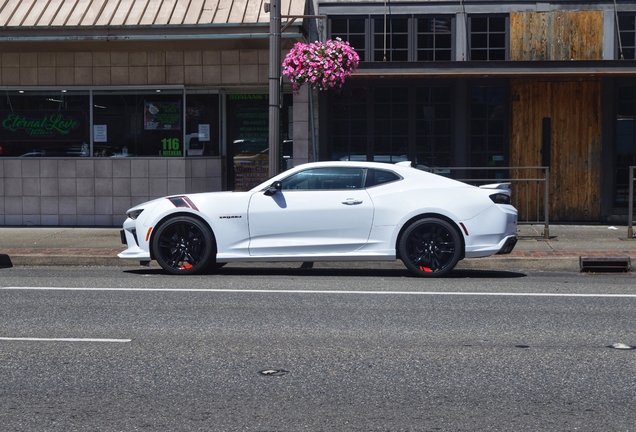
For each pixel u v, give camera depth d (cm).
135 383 562
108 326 750
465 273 1144
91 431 465
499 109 1614
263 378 574
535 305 861
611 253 1215
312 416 491
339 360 623
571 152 1597
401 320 778
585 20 1580
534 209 1550
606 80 1581
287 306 854
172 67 1634
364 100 1638
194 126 1655
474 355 638
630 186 1379
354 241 1074
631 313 816
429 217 1078
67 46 1590
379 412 498
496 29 1602
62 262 1248
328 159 1647
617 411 500
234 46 1579
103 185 1642
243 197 1088
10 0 1594
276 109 1279
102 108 1652
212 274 1123
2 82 1652
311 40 1627
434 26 1611
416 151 1633
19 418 488
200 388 550
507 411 500
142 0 1579
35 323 764
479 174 1620
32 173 1648
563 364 610
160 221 1099
